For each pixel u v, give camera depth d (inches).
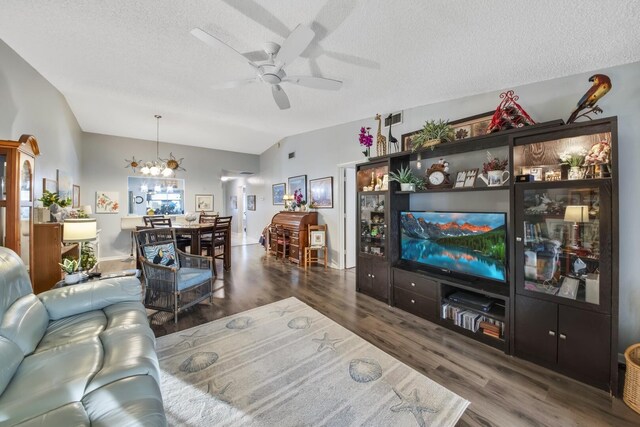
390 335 99.2
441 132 107.3
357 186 146.6
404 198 133.1
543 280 83.7
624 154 80.0
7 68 103.8
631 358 71.8
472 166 114.1
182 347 90.2
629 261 79.8
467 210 115.1
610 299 70.2
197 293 122.9
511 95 95.6
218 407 64.3
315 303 129.6
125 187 244.1
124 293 85.4
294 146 243.8
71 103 176.7
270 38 83.7
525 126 83.2
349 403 65.8
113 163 238.5
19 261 71.2
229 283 160.1
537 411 64.0
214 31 80.9
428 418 61.3
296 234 207.6
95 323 71.2
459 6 66.0
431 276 110.2
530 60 85.2
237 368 79.2
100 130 226.4
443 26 74.0
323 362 82.2
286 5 69.2
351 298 136.5
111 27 83.3
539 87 96.3
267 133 244.1
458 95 117.2
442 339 96.7
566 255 81.4
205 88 127.7
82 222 115.6
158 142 259.4
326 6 68.9
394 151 147.1
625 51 75.5
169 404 65.0
